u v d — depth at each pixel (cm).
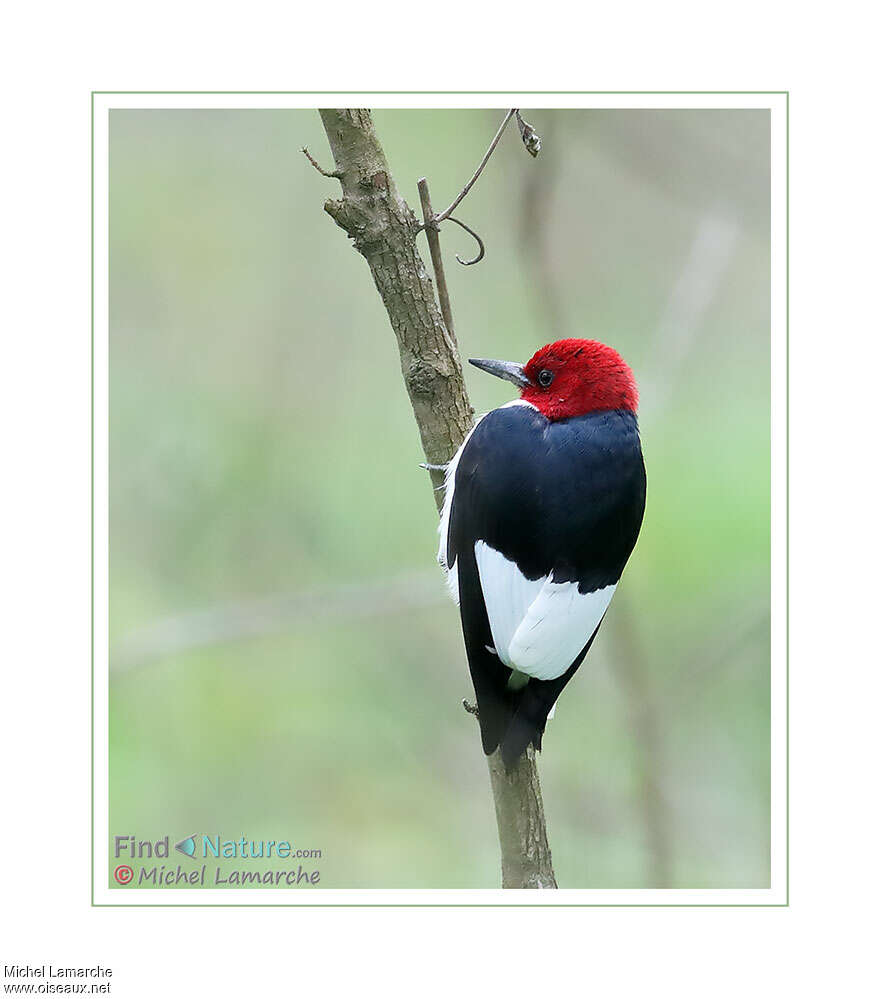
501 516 798
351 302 1334
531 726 791
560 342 857
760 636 1196
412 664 1262
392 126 1294
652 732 1143
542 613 786
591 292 1336
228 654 1241
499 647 800
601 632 1180
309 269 1341
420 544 1262
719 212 1262
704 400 1281
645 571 1188
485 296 1295
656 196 1352
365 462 1289
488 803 1207
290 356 1320
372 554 1255
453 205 792
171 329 1311
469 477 810
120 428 1262
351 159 766
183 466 1252
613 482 812
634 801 1169
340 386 1318
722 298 1324
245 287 1330
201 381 1301
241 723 1214
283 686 1238
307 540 1247
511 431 819
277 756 1211
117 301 1309
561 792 1198
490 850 1182
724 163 1274
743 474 1205
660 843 1123
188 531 1243
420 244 1292
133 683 1196
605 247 1348
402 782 1212
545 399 848
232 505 1257
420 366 800
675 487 1198
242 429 1285
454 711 1247
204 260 1327
